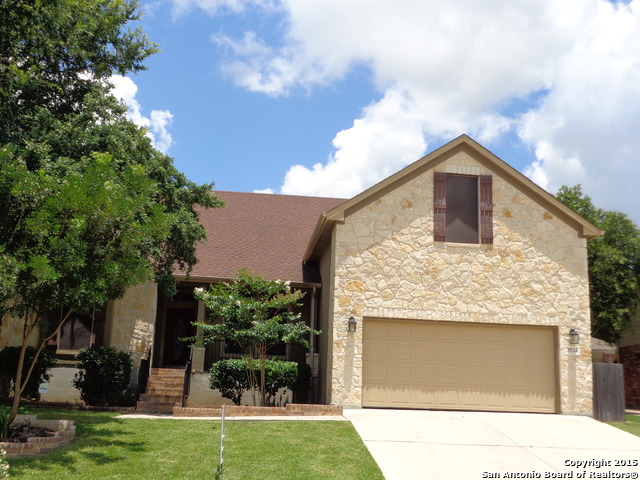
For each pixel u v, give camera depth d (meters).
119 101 16.36
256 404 18.23
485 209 17.47
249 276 17.11
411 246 17.03
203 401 18.48
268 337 16.19
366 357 16.61
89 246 11.34
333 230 17.41
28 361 16.88
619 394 16.88
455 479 10.44
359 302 16.59
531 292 17.14
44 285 10.87
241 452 11.09
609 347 28.03
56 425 12.05
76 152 14.82
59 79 17.20
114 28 18.12
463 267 17.08
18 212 11.38
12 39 15.07
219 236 23.69
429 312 16.73
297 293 16.92
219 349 19.34
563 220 17.64
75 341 18.75
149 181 12.23
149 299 20.70
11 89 15.31
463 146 17.77
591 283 24.05
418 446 12.34
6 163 11.59
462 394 16.69
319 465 10.51
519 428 14.41
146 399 17.77
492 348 17.05
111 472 9.72
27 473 9.29
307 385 18.34
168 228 12.34
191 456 10.77
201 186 17.44
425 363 16.77
